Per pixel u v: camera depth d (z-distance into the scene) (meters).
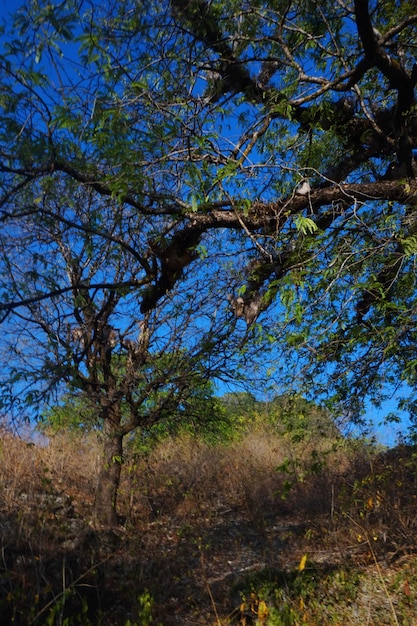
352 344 6.10
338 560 7.33
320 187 7.15
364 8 5.87
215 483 12.35
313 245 5.88
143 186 5.82
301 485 10.48
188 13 5.96
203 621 6.25
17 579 6.17
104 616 6.36
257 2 6.57
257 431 13.62
